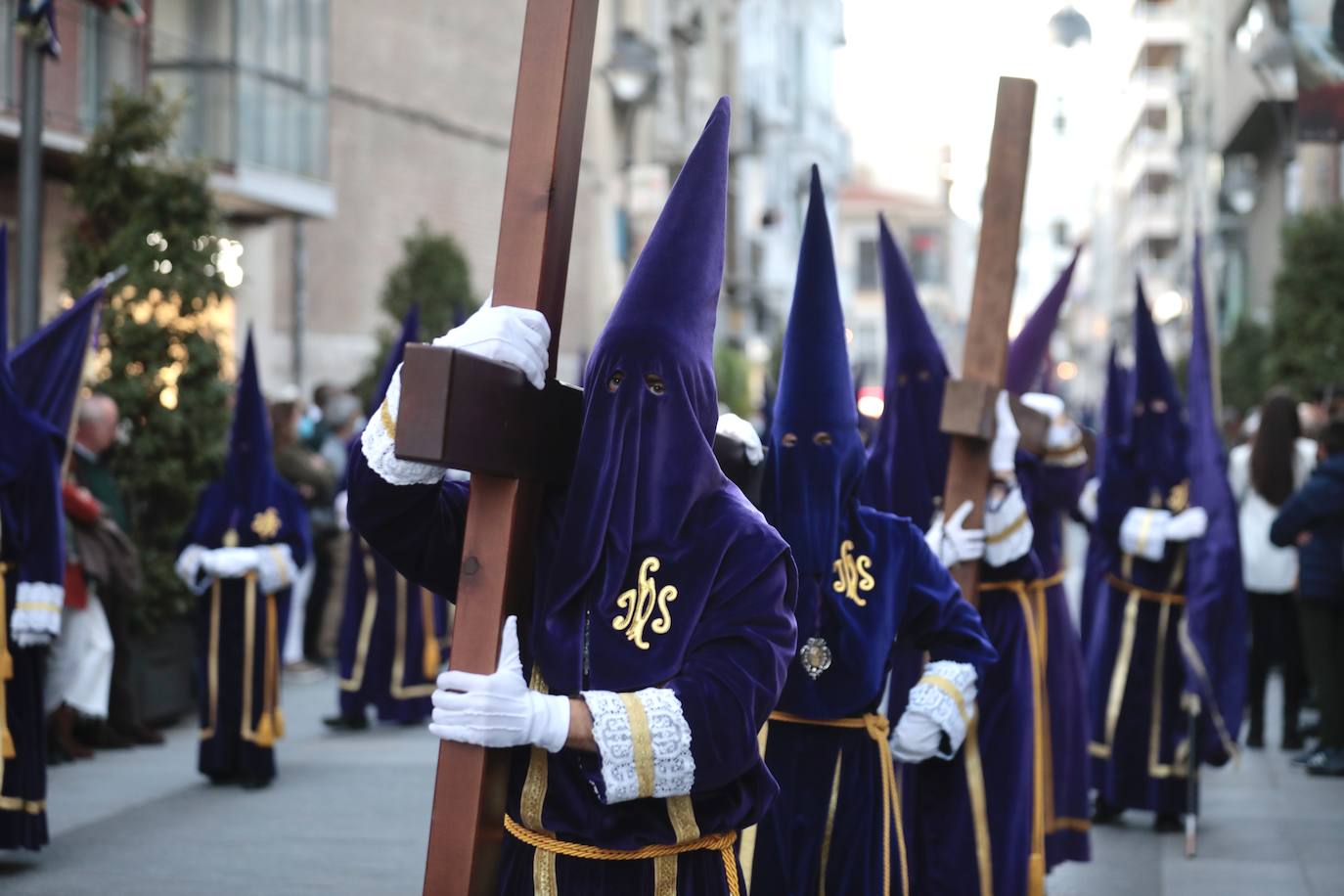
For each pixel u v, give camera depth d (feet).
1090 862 24.30
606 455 10.26
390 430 10.14
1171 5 232.32
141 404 36.01
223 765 29.66
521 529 9.95
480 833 9.63
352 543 36.68
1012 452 18.66
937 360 19.43
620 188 98.48
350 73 74.02
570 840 10.43
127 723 34.27
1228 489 25.89
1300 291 60.03
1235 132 104.88
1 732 22.31
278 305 68.95
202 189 37.47
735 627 10.16
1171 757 26.66
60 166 50.06
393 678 36.63
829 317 14.80
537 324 9.71
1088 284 323.57
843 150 168.76
